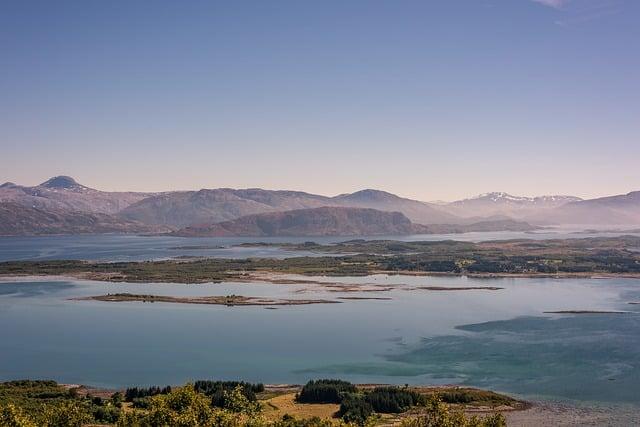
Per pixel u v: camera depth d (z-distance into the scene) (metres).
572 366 161.75
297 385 150.50
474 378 153.25
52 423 102.50
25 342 197.25
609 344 184.50
